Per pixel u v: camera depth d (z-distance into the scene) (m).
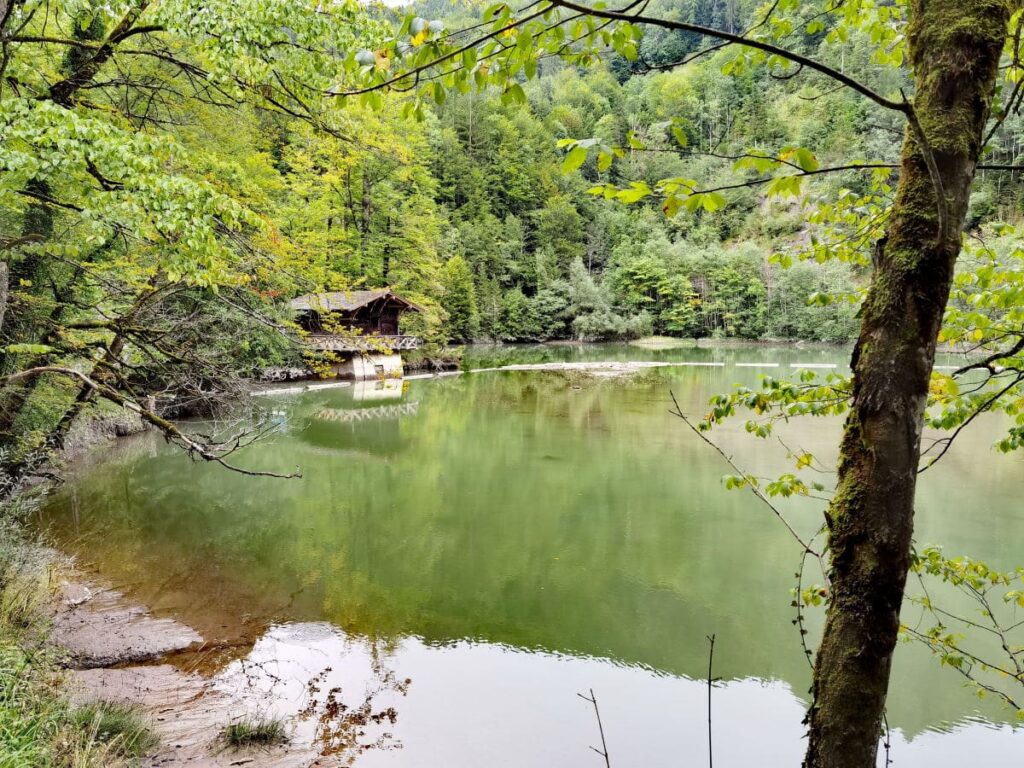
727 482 2.59
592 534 8.54
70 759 3.21
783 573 7.29
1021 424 2.48
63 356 6.34
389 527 8.84
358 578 7.12
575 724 4.55
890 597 1.22
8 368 6.27
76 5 5.27
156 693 4.70
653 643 5.76
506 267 54.31
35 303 5.90
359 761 4.05
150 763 3.72
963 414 2.32
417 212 28.75
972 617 6.18
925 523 8.38
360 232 25.47
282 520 9.10
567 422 16.50
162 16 4.74
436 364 29.47
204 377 6.52
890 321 1.22
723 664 5.42
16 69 5.17
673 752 4.27
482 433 15.19
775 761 4.21
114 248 7.36
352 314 24.55
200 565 7.38
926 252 1.18
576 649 5.64
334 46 5.14
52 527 8.41
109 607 6.12
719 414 2.69
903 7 2.09
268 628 5.93
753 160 1.30
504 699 4.84
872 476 1.23
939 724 4.65
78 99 5.85
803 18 2.15
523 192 62.06
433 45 1.37
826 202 2.56
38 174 4.20
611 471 11.70
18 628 4.79
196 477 11.18
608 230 63.91
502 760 4.13
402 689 4.96
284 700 4.75
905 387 1.21
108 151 4.04
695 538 8.41
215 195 4.54
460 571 7.36
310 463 12.36
